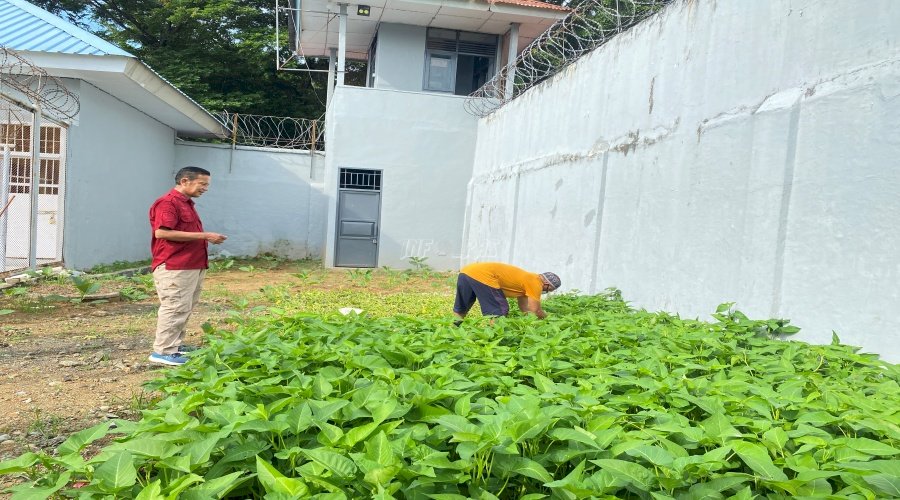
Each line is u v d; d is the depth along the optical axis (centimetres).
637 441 217
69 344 639
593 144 939
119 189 1460
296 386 282
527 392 287
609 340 454
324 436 224
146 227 1673
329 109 1792
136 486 208
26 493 195
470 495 212
